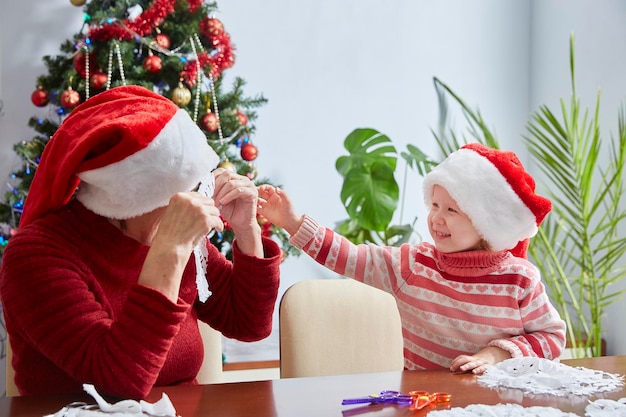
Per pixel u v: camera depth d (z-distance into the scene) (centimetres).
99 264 116
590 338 296
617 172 282
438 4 367
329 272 347
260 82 339
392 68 359
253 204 137
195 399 108
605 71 319
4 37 305
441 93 366
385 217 321
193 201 109
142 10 270
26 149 252
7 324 117
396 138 360
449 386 118
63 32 312
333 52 350
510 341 147
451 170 158
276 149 342
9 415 98
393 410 103
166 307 104
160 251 107
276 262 138
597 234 322
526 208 154
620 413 101
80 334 105
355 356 179
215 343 174
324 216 349
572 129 291
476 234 158
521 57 380
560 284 340
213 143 257
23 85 307
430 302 163
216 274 142
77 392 111
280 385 117
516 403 107
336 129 351
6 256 110
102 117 111
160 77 258
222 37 265
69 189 111
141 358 103
